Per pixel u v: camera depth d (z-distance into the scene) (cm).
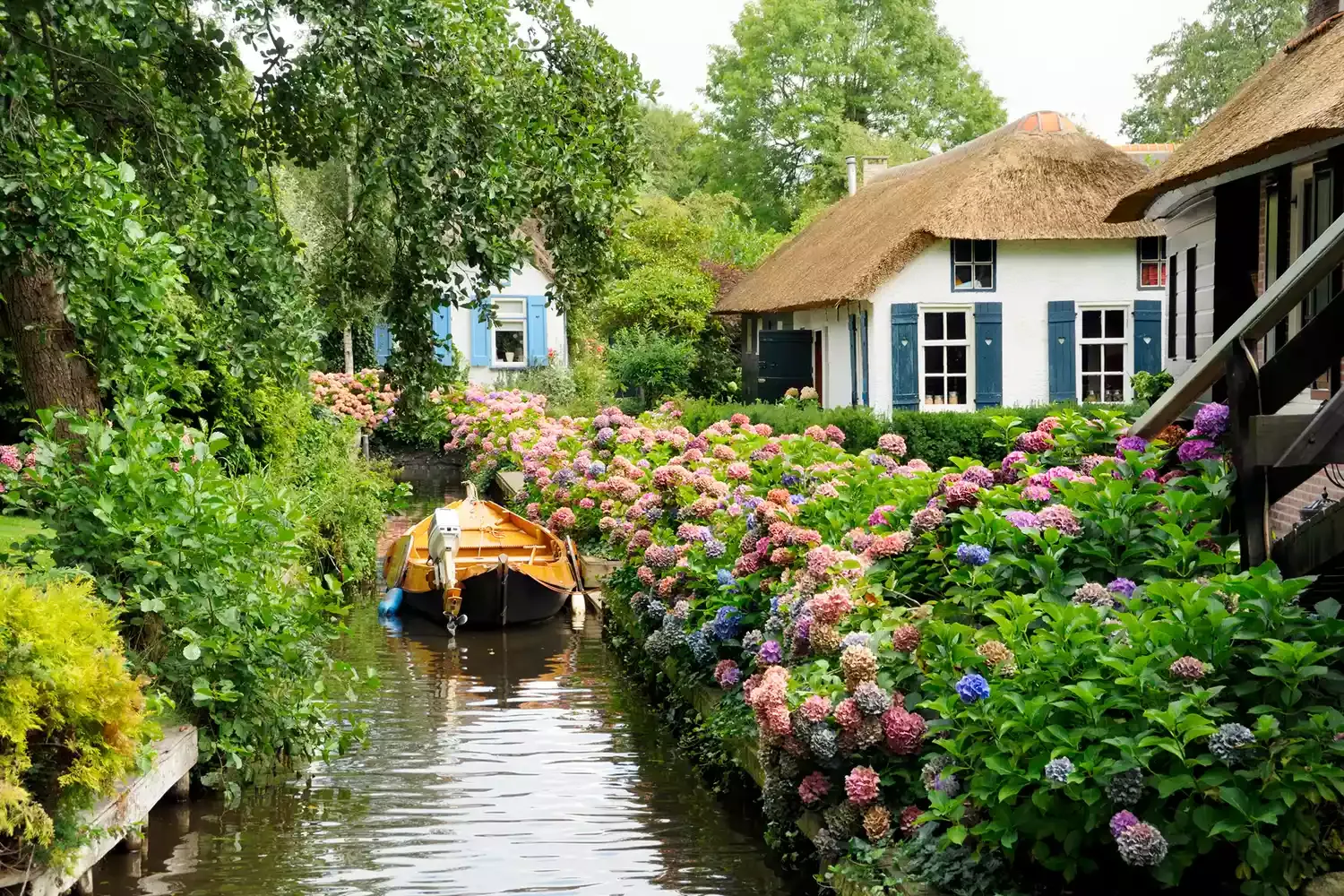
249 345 902
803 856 677
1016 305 2478
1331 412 542
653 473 1145
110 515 749
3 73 788
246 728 806
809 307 2792
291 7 863
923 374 2473
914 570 688
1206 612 500
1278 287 586
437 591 1440
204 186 922
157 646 780
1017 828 485
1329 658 491
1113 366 2505
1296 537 563
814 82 5469
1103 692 484
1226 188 1285
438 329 3306
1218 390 990
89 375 945
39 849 567
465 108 963
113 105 944
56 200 746
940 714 560
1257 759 456
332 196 2577
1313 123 981
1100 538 615
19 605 551
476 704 1086
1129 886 485
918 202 2652
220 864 699
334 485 1593
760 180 5538
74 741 564
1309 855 452
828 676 616
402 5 906
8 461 1050
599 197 1013
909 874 525
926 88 5550
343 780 862
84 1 801
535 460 1831
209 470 795
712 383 3516
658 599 1024
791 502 902
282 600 830
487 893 659
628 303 3434
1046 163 2495
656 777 867
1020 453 732
